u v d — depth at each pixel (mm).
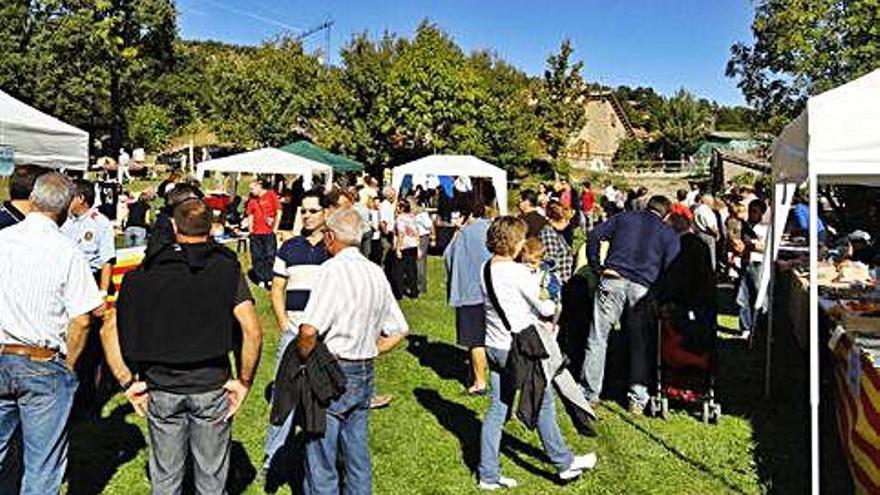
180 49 52438
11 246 3570
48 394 3600
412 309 11250
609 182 41969
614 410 6547
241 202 21438
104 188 15617
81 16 42625
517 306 4543
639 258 6328
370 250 12492
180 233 3422
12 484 3793
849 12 23891
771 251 7359
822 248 9891
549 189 20078
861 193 15375
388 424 6094
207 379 3422
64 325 3646
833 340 5742
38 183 3648
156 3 43969
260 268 13320
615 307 6426
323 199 5012
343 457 3951
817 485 4504
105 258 5992
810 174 4301
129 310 3377
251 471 5039
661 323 6297
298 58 43562
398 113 34594
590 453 5230
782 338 9508
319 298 3703
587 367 6582
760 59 26766
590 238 6676
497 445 4816
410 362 8102
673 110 68938
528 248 5555
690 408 6582
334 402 3742
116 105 45562
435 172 17828
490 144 36875
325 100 38031
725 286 13320
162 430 3441
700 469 5270
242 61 45812
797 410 6629
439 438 5789
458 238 6809
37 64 44188
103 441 5512
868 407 4332
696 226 11625
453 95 34750
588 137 69250
